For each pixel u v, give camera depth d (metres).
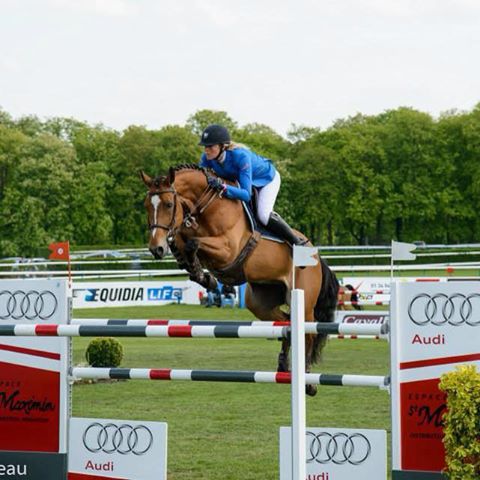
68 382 8.09
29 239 72.81
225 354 20.91
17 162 76.50
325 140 87.12
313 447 7.27
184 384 15.52
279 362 10.90
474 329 6.77
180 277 47.62
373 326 7.06
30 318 8.20
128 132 83.06
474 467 6.36
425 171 82.12
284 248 10.87
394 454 6.96
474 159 81.69
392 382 6.96
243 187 10.34
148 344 23.94
